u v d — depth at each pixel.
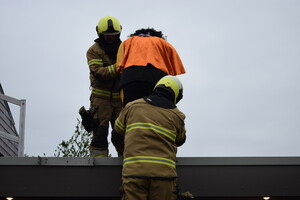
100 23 5.48
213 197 4.42
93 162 4.36
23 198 4.45
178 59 5.18
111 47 5.46
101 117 5.36
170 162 4.01
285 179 4.40
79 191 4.34
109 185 4.35
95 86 5.44
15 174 4.36
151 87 4.92
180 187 4.34
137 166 3.93
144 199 3.90
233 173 4.39
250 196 4.36
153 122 4.09
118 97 5.50
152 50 5.00
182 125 4.27
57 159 4.38
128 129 4.12
